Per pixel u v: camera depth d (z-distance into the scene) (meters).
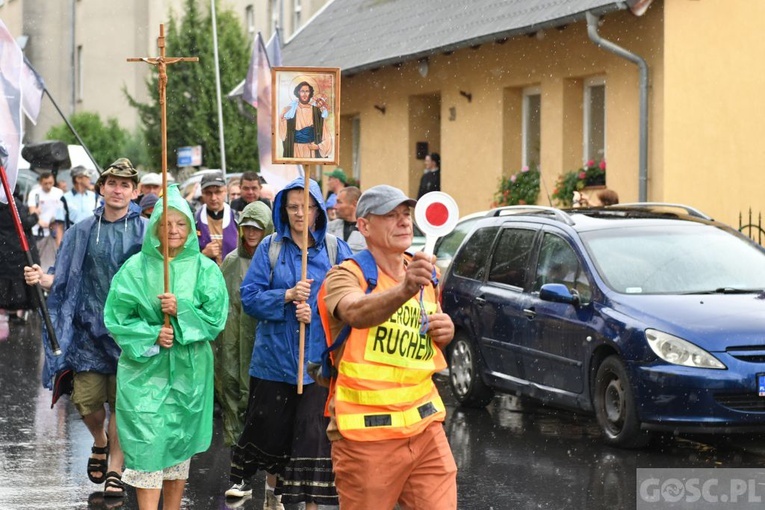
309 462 8.05
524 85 22.98
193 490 9.50
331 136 8.05
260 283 8.26
